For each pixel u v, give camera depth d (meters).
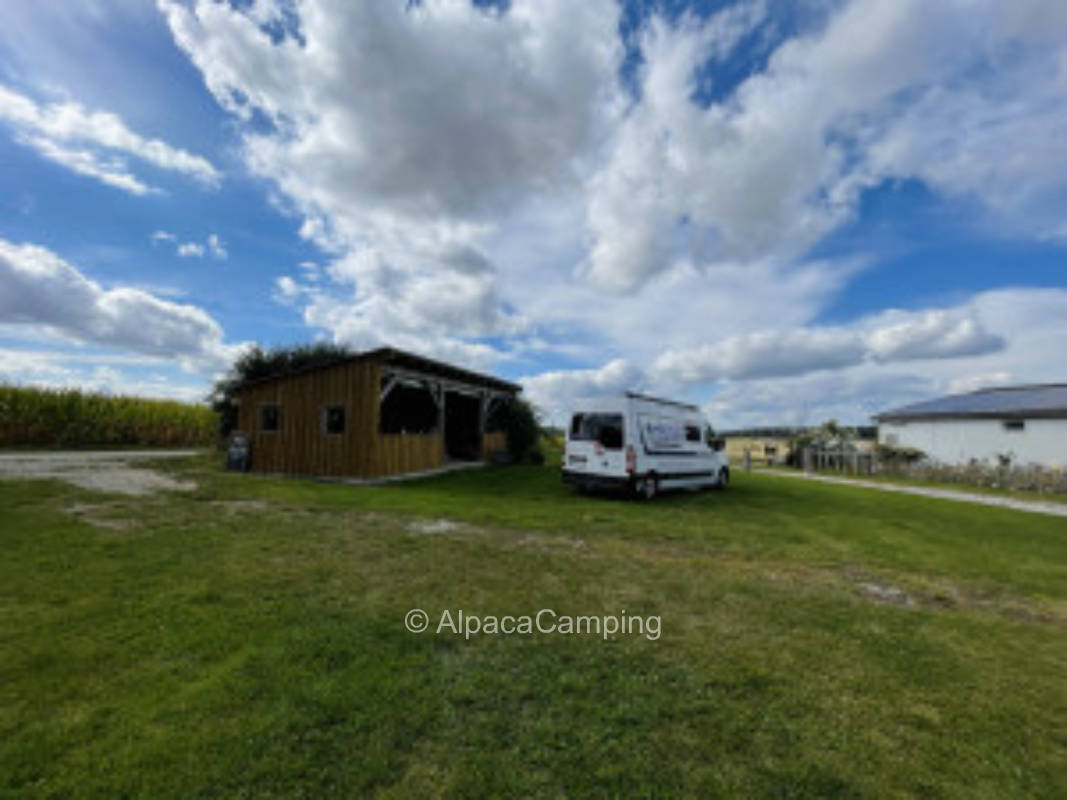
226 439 17.28
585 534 6.46
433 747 2.05
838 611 3.93
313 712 2.25
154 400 21.78
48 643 2.83
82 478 9.55
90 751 1.93
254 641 2.95
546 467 16.36
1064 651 3.34
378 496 9.07
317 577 4.24
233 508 7.31
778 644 3.25
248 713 2.22
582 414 10.37
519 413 18.19
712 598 4.12
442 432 14.83
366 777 1.85
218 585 3.93
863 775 1.99
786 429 28.42
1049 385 21.88
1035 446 18.14
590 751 2.07
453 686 2.54
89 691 2.35
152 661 2.67
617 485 9.59
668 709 2.41
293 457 12.58
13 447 16.70
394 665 2.73
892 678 2.84
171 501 7.65
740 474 17.89
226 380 17.81
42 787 1.74
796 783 1.93
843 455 20.05
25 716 2.14
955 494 13.36
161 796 1.72
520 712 2.34
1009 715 2.49
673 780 1.91
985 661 3.12
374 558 4.92
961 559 5.88
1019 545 6.82
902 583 4.84
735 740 2.19
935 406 23.62
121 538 5.27
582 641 3.19
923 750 2.17
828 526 7.72
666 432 10.88
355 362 11.94
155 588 3.82
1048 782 1.99
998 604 4.34
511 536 6.17
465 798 1.78
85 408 18.61
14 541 4.98
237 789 1.77
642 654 3.03
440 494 9.69
